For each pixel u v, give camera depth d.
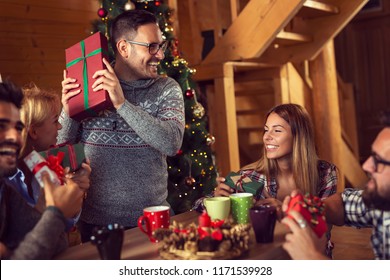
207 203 1.59
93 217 2.00
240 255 1.31
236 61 4.45
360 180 5.62
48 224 1.28
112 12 3.38
